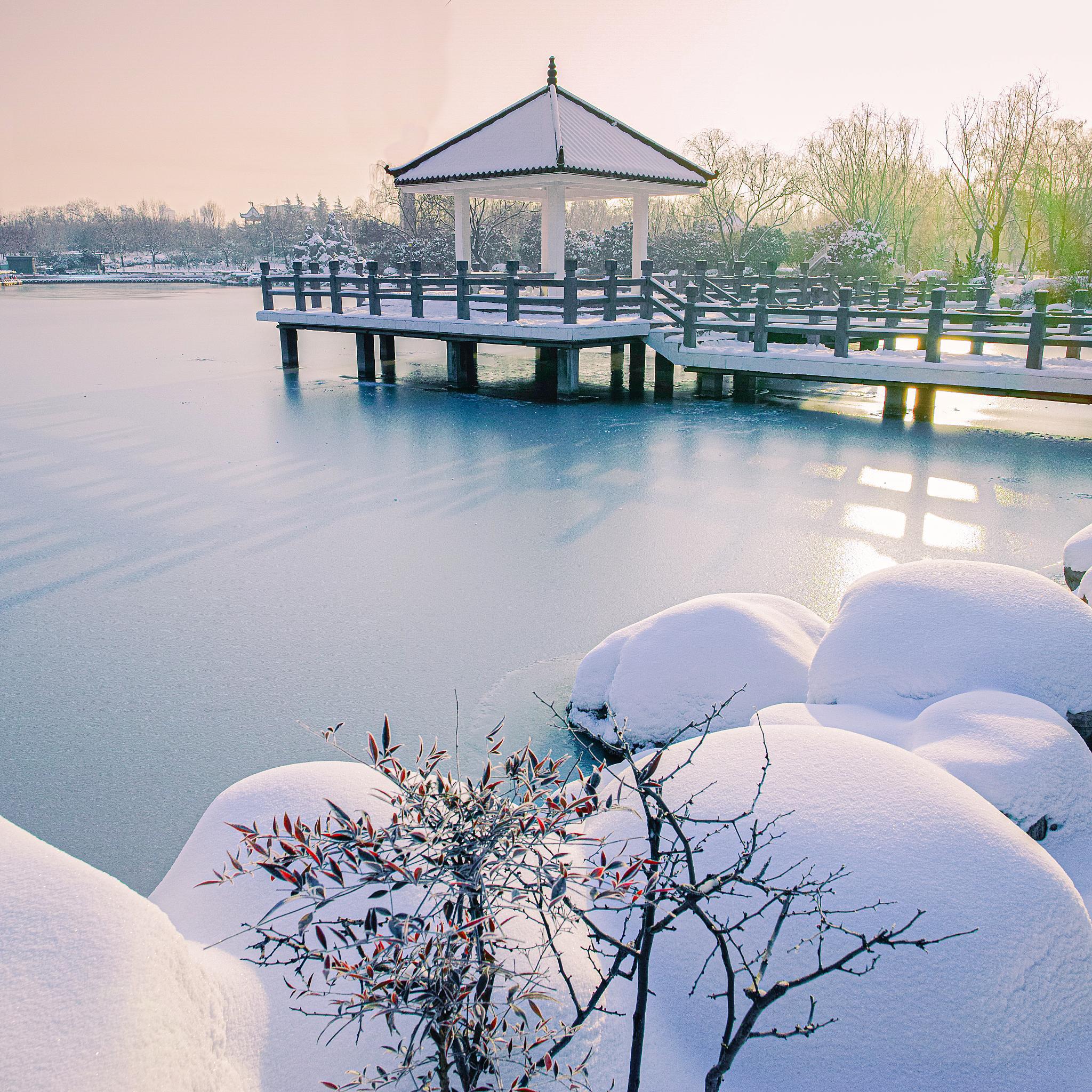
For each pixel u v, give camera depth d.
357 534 7.02
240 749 3.99
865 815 2.00
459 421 11.73
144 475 9.04
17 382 15.56
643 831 2.14
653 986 1.92
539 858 1.53
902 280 17.27
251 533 7.09
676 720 3.59
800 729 2.33
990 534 6.75
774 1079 1.77
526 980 1.76
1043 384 9.93
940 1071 1.71
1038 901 1.88
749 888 1.93
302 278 16.41
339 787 2.29
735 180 44.97
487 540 6.83
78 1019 1.28
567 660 4.79
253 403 13.33
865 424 11.23
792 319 16.31
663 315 15.18
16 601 5.77
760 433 10.73
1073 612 3.29
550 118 14.75
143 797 3.65
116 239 102.69
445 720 4.18
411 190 15.77
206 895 2.03
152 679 4.66
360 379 15.78
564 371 13.16
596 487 8.29
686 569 6.13
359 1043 1.69
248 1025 1.68
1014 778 2.56
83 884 1.48
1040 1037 1.76
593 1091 1.69
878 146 43.00
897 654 3.25
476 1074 1.49
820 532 6.86
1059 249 37.25
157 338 24.25
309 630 5.24
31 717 4.29
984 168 38.91
